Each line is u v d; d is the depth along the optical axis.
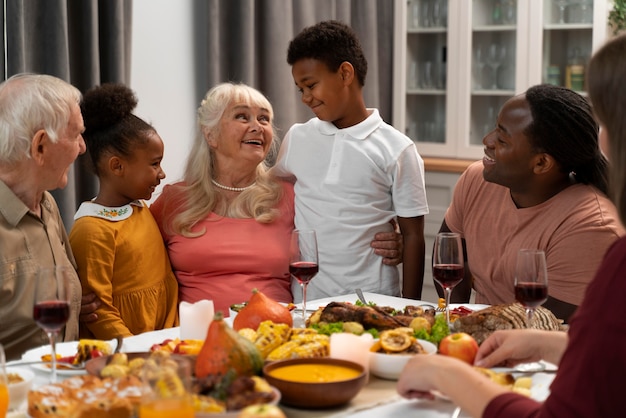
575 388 1.17
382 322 1.82
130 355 1.65
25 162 2.09
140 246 2.49
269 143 2.74
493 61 4.34
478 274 2.47
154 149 2.50
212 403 1.30
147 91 3.57
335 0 4.28
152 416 1.12
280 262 2.63
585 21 4.07
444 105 4.50
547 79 4.22
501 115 2.30
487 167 2.36
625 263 1.17
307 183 2.71
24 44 2.90
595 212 2.22
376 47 4.51
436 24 4.46
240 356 1.46
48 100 2.09
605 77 1.24
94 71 3.12
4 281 2.03
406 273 2.71
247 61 3.77
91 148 2.50
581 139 2.21
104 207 2.48
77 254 2.39
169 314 2.60
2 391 1.30
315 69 2.61
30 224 2.12
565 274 2.23
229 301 2.58
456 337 1.64
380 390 1.58
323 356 1.61
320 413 1.45
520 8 4.21
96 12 3.12
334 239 2.68
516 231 2.36
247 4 3.73
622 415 1.15
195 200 2.67
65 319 1.58
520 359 1.62
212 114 2.67
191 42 3.76
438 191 4.43
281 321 1.79
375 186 2.67
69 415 1.31
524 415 1.25
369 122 2.69
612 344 1.14
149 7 3.54
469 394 1.33
